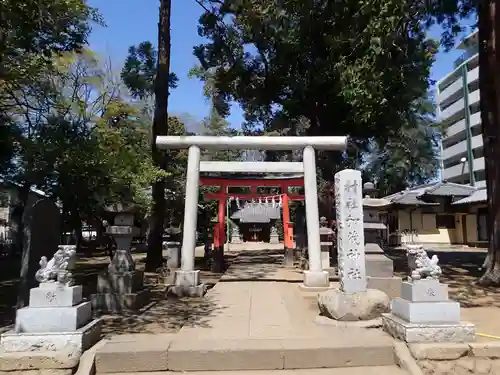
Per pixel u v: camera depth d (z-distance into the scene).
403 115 16.52
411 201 29.27
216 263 16.58
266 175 17.22
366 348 5.36
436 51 12.99
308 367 5.29
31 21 7.59
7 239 30.91
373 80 10.80
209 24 18.94
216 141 11.09
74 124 11.07
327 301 7.22
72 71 14.12
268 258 22.33
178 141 11.08
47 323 5.16
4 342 5.02
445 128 36.56
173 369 5.22
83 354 5.14
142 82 16.75
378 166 37.56
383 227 9.64
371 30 9.65
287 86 19.06
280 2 14.63
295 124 21.30
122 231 9.22
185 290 10.14
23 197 12.21
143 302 9.09
